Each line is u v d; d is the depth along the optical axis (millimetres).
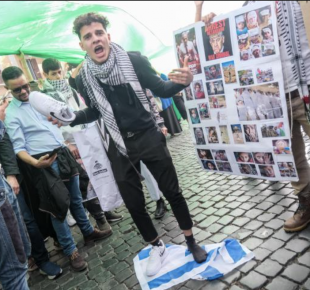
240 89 1917
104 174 2729
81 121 2109
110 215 3400
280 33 1735
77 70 2258
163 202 3184
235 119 2029
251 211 2648
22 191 2488
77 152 3135
